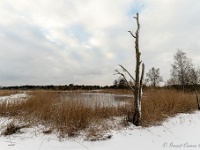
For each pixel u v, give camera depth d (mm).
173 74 32969
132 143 4758
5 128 5480
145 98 8922
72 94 8633
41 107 6867
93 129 5324
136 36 6254
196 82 12094
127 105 7926
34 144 4570
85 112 6062
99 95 10438
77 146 4539
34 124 5832
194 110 9281
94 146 4547
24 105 7305
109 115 6859
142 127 5945
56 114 6121
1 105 7156
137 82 6172
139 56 6176
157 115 6887
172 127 6141
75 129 5359
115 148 4457
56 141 4781
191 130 5836
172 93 9695
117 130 5570
